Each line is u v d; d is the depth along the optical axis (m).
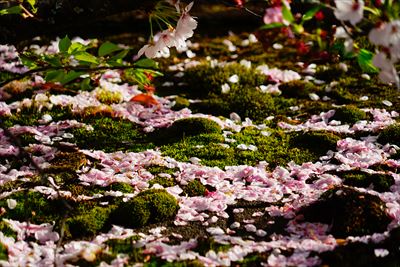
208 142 6.06
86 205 4.75
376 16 3.36
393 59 3.32
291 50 9.35
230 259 3.92
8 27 6.40
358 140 6.01
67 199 4.79
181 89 7.88
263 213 4.66
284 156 5.76
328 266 3.84
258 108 7.01
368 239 4.07
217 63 8.39
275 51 9.37
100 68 4.07
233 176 5.30
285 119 6.75
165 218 4.62
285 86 7.69
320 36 3.44
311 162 5.55
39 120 6.53
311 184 5.12
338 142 5.84
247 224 4.51
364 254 3.95
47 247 4.14
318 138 5.97
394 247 4.03
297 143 6.04
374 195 4.55
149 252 4.00
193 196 4.98
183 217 4.59
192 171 5.35
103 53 4.08
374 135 6.08
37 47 8.99
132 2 6.16
